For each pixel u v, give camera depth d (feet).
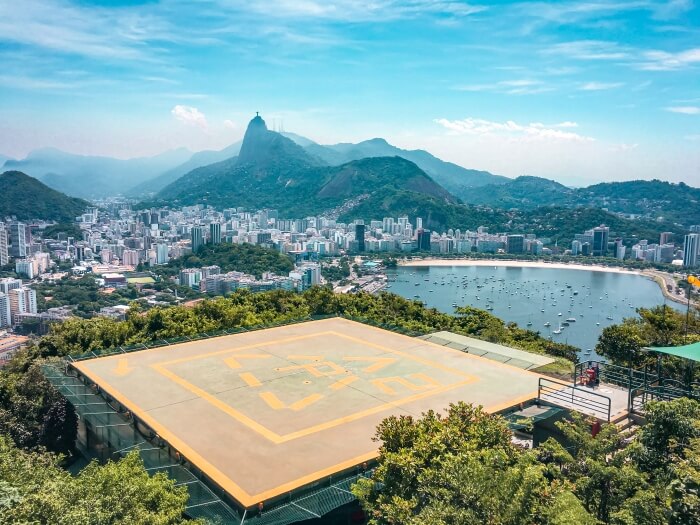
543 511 51.37
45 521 49.67
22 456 74.49
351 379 114.21
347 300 202.39
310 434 88.28
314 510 68.39
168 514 59.41
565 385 108.47
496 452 61.52
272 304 202.28
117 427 93.97
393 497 58.08
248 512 67.05
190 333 157.89
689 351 88.53
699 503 49.65
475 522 49.75
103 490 58.23
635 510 52.80
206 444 84.53
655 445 64.49
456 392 106.93
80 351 146.51
